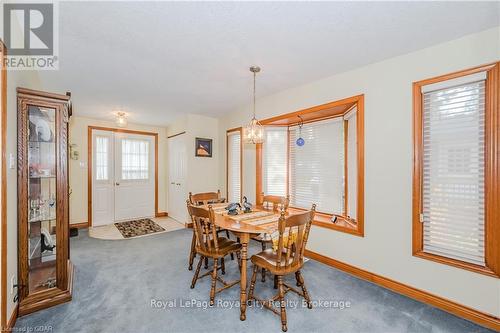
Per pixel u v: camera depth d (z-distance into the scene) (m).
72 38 1.87
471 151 1.83
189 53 2.13
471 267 1.79
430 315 1.84
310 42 1.95
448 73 1.91
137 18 1.62
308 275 2.51
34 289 1.95
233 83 2.91
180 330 1.67
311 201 3.38
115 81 2.79
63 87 2.97
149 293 2.16
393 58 2.22
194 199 3.10
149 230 4.37
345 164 2.99
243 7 1.51
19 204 1.79
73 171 4.48
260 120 3.61
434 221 2.02
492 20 1.64
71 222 4.45
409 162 2.12
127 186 5.12
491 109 1.72
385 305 1.97
